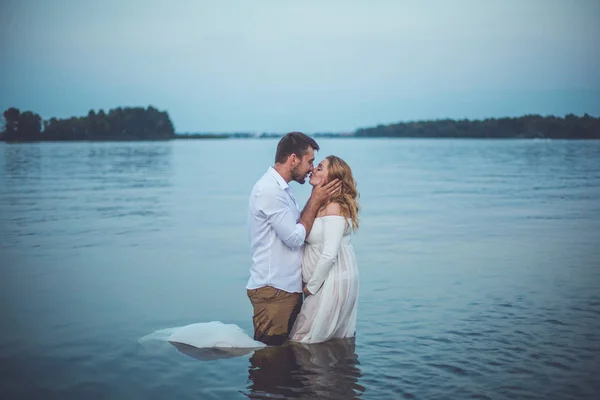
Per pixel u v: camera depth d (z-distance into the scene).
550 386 3.51
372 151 59.28
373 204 13.96
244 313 5.16
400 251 7.98
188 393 3.45
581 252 7.74
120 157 43.81
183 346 4.26
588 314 4.95
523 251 7.87
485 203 13.92
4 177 23.14
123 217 11.63
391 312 5.11
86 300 5.55
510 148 58.62
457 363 3.89
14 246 8.41
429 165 32.31
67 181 21.20
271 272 4.35
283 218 4.28
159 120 126.25
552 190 16.91
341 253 4.43
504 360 3.93
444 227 10.17
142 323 4.86
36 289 5.96
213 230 9.98
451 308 5.20
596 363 3.86
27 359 4.02
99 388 3.53
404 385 3.54
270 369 3.82
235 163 35.41
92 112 110.25
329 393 3.43
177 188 18.36
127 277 6.51
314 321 4.32
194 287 6.06
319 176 4.48
